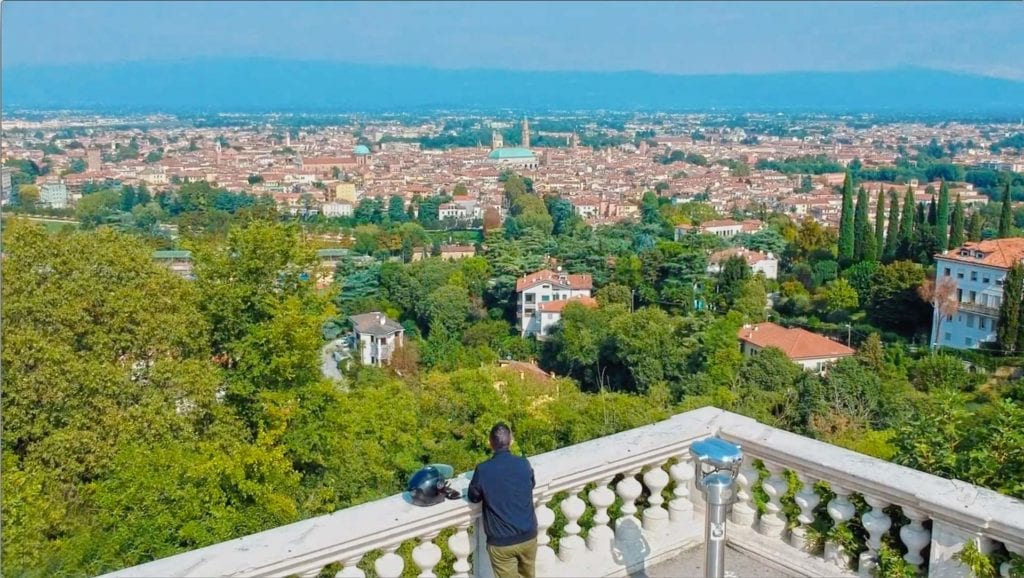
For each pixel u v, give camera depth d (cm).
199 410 2244
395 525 437
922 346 5959
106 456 1947
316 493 2255
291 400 2306
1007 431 559
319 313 2627
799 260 8888
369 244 11594
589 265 8656
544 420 3130
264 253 2505
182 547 1745
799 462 535
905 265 6650
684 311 6750
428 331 7600
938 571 466
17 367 1931
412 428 2884
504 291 7862
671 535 572
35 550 1575
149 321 2284
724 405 3716
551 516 518
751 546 564
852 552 529
